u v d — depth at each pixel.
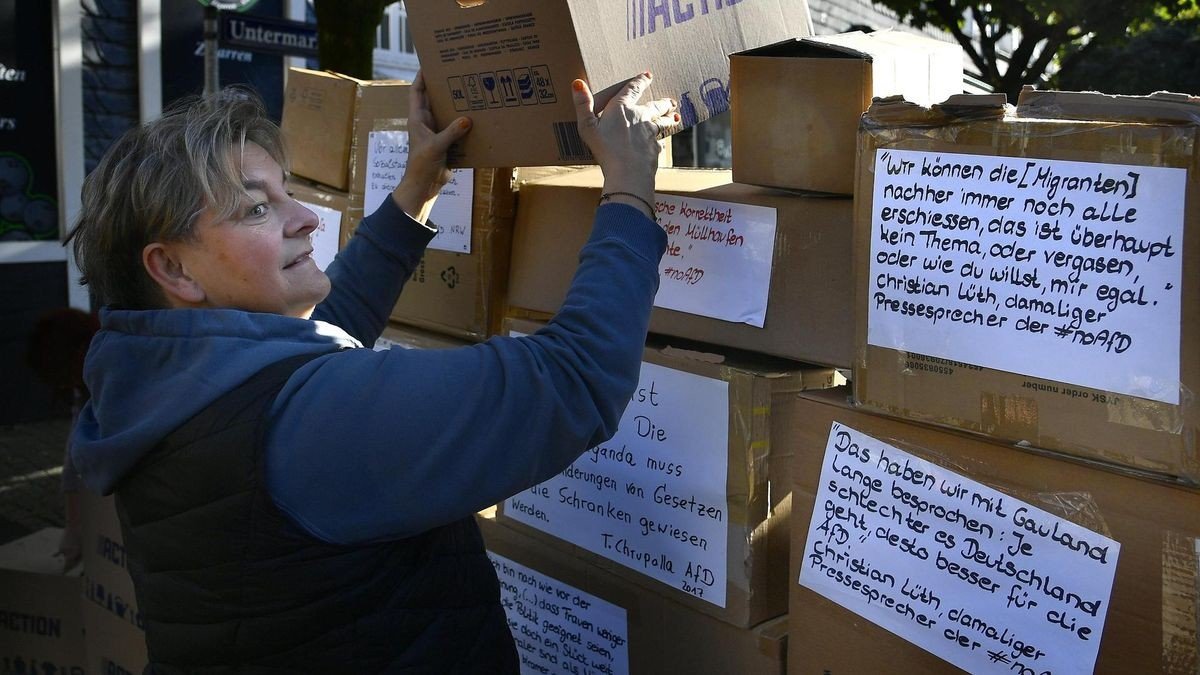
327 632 1.03
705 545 1.33
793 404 1.30
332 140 1.95
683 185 1.41
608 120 1.18
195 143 1.05
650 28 1.25
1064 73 2.94
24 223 5.12
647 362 1.39
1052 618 0.97
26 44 5.04
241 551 1.01
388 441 0.99
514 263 1.63
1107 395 0.90
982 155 0.97
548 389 1.02
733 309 1.30
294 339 1.07
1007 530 1.00
